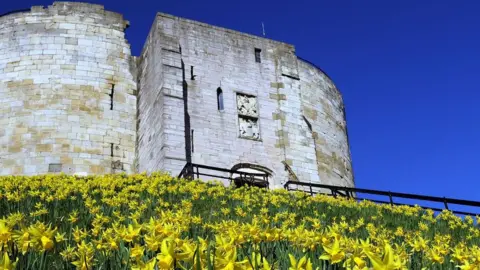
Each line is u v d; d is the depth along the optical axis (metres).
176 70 28.31
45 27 31.39
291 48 35.47
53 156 28.31
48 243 4.06
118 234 4.77
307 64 38.62
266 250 5.00
